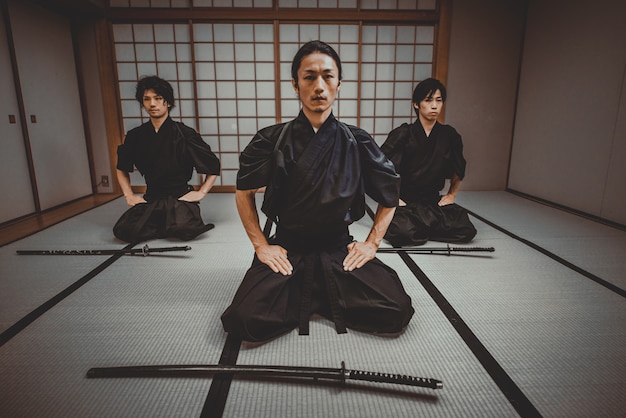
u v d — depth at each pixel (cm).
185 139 267
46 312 166
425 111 241
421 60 434
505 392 117
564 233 284
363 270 148
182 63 423
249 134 445
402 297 145
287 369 119
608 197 314
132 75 424
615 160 306
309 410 110
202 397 115
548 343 142
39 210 352
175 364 129
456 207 268
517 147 441
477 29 422
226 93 433
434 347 140
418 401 113
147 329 152
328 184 134
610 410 110
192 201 273
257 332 137
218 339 145
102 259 230
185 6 406
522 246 254
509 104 443
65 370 127
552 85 380
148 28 413
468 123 444
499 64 432
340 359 132
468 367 128
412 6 418
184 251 244
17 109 328
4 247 253
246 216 152
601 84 318
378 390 118
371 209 362
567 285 193
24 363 131
